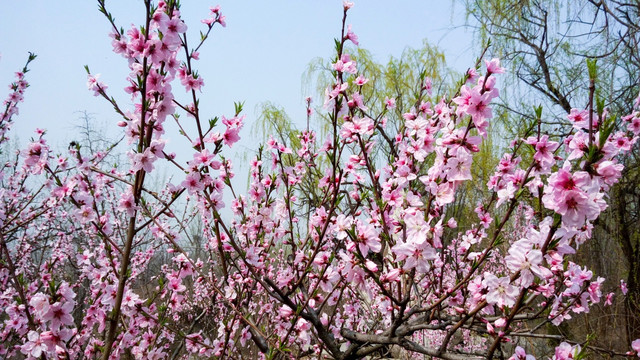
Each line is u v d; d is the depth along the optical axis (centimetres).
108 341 181
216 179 246
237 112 235
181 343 346
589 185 128
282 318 269
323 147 233
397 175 236
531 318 260
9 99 412
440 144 188
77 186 234
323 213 240
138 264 542
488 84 173
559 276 243
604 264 558
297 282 236
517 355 163
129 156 184
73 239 679
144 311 265
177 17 190
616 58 486
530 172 195
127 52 188
